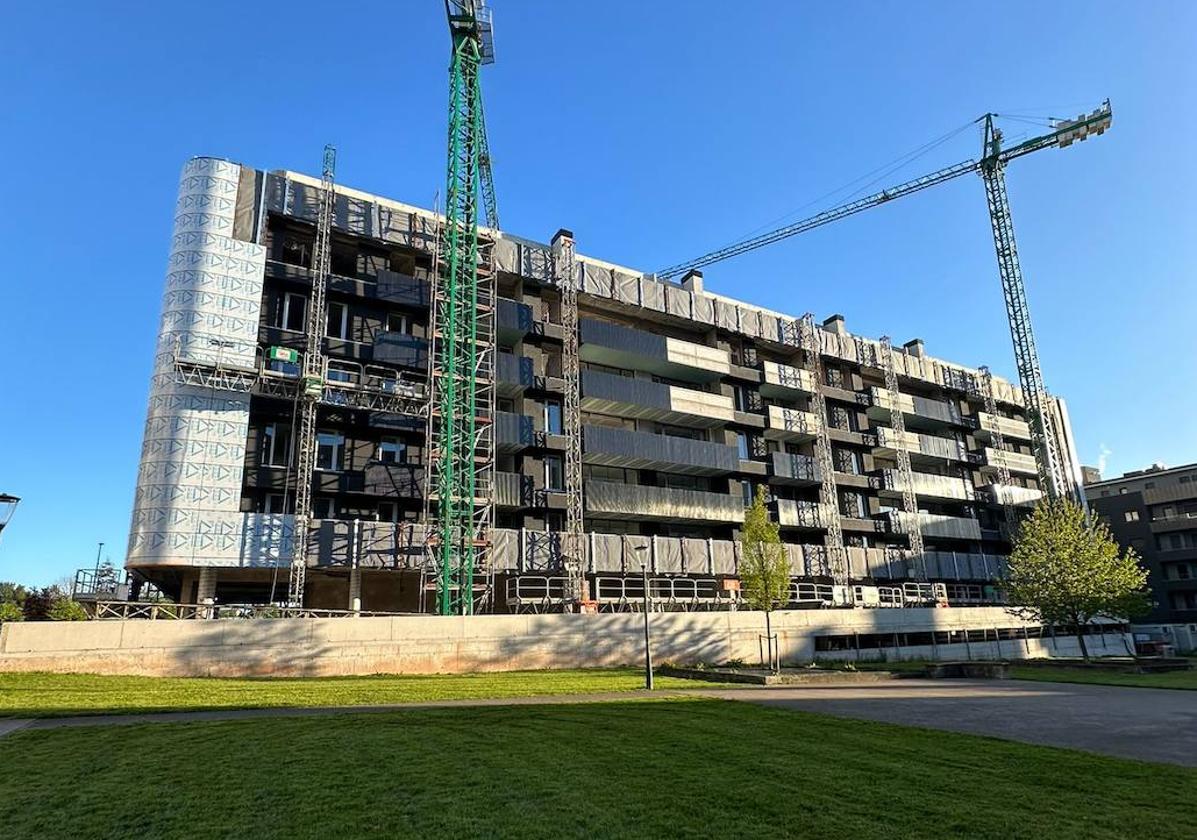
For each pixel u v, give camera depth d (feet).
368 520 118.01
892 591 175.42
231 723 45.24
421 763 34.24
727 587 138.82
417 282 130.82
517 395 141.90
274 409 114.93
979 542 209.05
